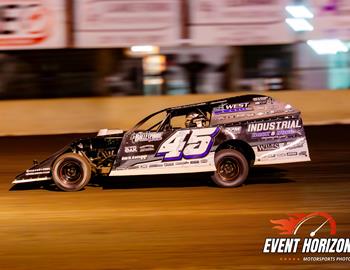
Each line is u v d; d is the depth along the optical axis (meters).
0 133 29.62
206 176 18.16
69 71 31.11
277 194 15.61
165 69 31.28
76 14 29.23
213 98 30.44
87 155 17.08
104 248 11.39
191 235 12.09
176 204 14.79
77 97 30.78
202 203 14.80
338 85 31.88
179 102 30.25
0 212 14.51
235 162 16.44
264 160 16.30
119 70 31.22
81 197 15.94
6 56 30.81
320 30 29.97
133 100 30.16
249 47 31.22
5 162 22.11
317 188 16.27
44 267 10.44
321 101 30.50
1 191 17.12
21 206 15.09
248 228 12.51
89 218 13.67
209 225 12.80
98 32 29.31
